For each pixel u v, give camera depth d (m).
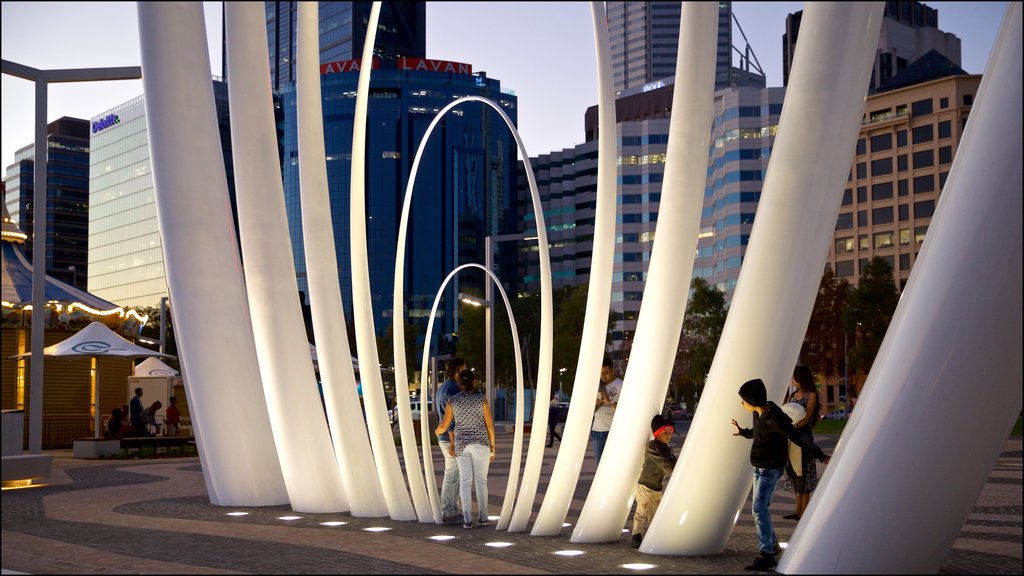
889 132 109.50
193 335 13.25
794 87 8.52
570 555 9.10
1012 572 8.06
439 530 11.02
